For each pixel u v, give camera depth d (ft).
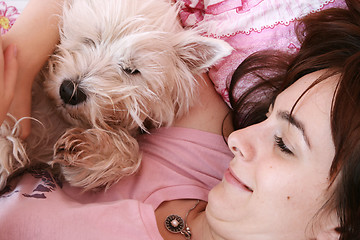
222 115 1.75
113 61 1.53
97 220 1.32
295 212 1.25
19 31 1.42
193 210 1.53
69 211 1.32
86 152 1.49
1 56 1.30
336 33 1.36
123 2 1.54
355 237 1.20
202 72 1.71
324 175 1.20
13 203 1.30
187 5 1.74
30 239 1.25
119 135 1.59
